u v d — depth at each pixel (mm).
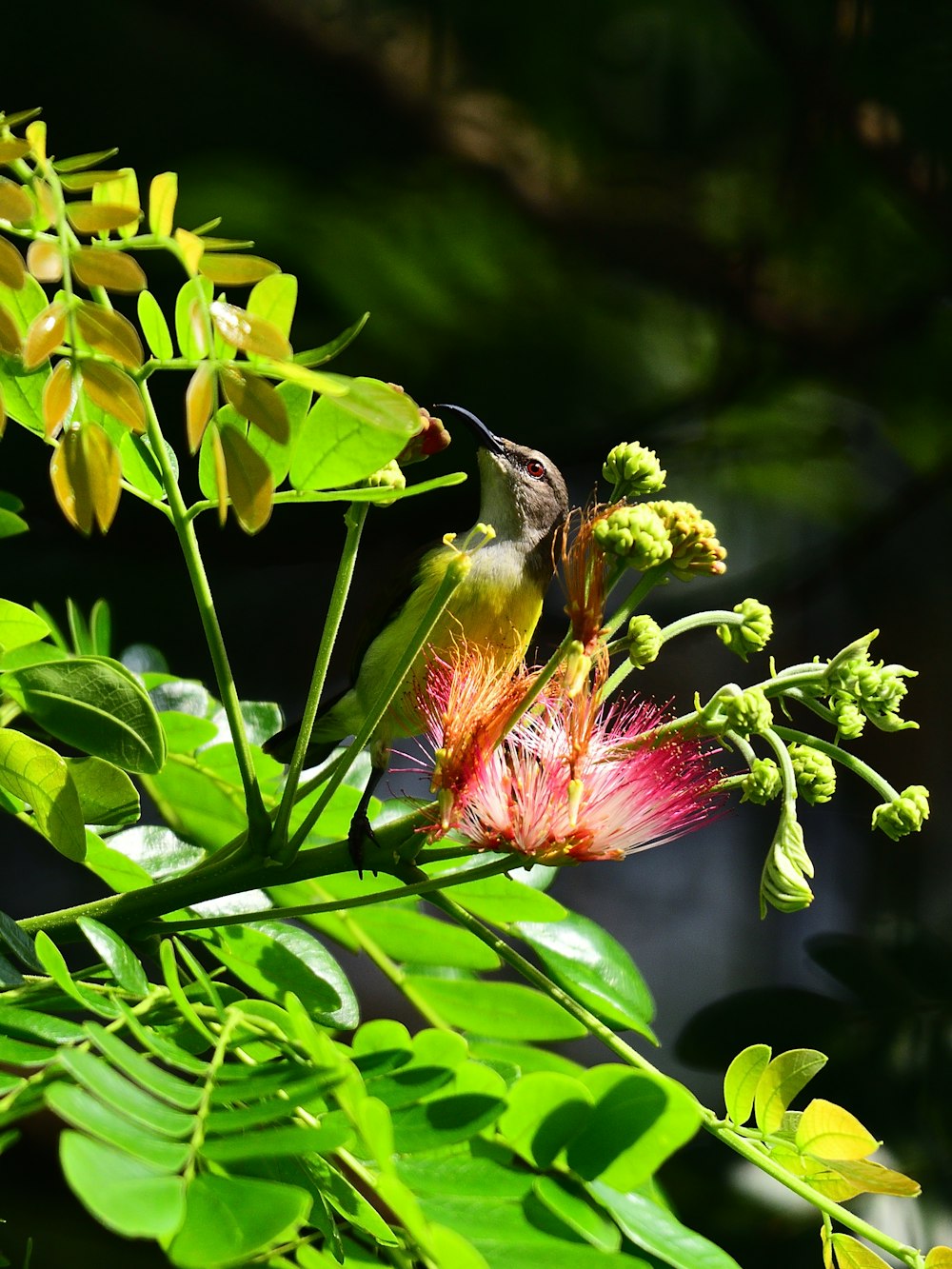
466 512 2271
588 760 1210
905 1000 1417
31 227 1160
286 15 2174
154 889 1216
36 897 2312
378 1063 1192
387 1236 1173
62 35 2131
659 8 2250
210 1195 1099
